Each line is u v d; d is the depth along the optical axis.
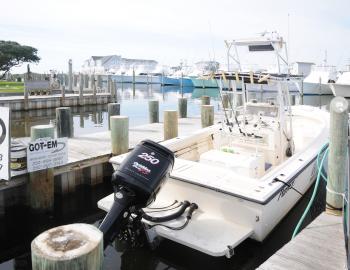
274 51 4.99
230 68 5.02
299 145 6.21
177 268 3.56
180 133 8.44
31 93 19.31
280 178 3.79
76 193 5.86
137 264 3.64
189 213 3.61
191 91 35.88
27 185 4.93
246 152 4.76
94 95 19.08
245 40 4.89
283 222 4.23
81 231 2.00
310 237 2.92
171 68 52.66
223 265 3.61
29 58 46.44
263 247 3.79
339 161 3.18
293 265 2.54
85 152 6.15
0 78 38.41
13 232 4.65
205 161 4.38
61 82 28.97
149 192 3.11
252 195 3.31
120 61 78.75
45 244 1.85
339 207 3.25
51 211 4.94
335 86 21.80
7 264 3.91
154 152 3.30
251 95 5.26
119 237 3.46
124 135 6.14
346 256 2.52
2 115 4.26
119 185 3.16
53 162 4.90
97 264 1.87
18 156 4.59
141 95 30.72
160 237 3.66
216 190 3.48
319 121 7.19
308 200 4.95
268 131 4.86
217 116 11.55
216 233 3.34
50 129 5.06
